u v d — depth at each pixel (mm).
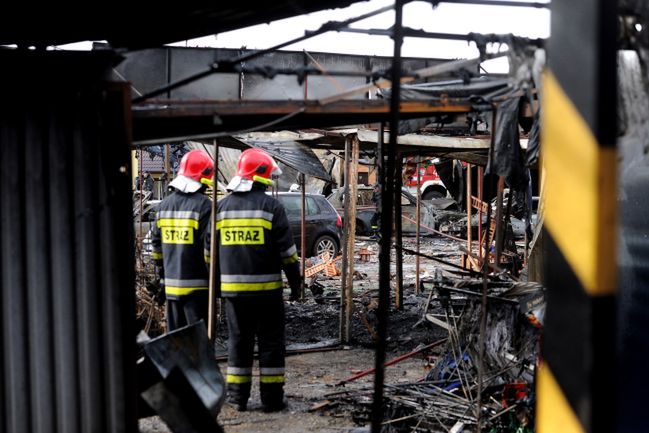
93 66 4027
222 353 9281
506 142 5078
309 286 13641
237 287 6734
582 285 2240
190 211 7121
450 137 9969
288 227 6727
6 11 4512
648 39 3883
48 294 4051
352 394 7113
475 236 23609
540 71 4246
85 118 4047
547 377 2438
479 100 4789
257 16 4520
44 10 4500
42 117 4012
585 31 2184
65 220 4055
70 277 4070
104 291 4105
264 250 6738
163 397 4465
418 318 11117
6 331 4020
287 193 18891
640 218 4355
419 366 8578
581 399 2246
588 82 2178
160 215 7266
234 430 6320
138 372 4926
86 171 4066
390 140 3488
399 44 3518
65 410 4078
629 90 4059
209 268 7246
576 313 2275
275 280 6801
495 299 5992
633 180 4297
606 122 2160
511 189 8453
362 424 6344
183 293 7164
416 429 5758
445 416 5824
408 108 4629
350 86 7906
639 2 3848
